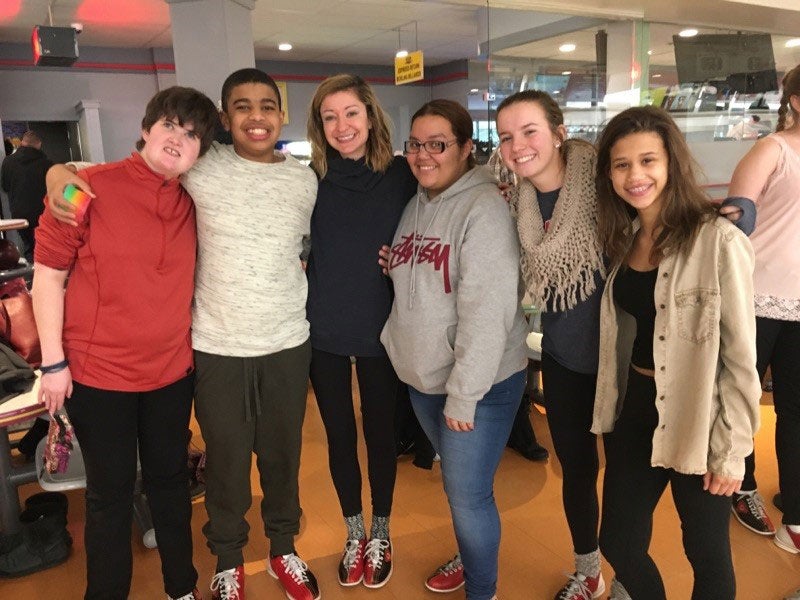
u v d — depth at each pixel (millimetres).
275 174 1750
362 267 1857
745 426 1314
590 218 1542
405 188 1885
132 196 1584
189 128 1537
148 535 2273
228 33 3934
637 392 1493
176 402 1770
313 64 10430
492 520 1742
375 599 1999
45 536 2217
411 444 2986
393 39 8547
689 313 1343
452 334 1645
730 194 1999
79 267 1604
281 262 1775
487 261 1538
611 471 1540
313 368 1970
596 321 1613
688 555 1443
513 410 1719
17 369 1889
